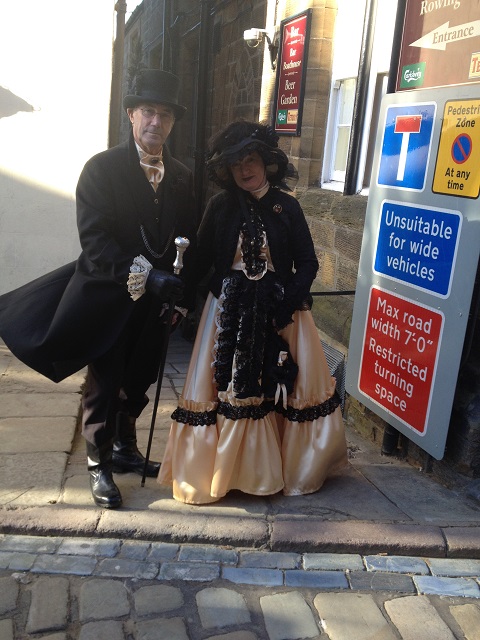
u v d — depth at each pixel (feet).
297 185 18.30
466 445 10.82
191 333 28.50
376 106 15.11
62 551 8.92
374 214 12.87
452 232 10.60
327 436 10.53
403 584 8.70
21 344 9.32
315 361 10.41
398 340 12.07
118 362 9.69
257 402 10.03
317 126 17.60
